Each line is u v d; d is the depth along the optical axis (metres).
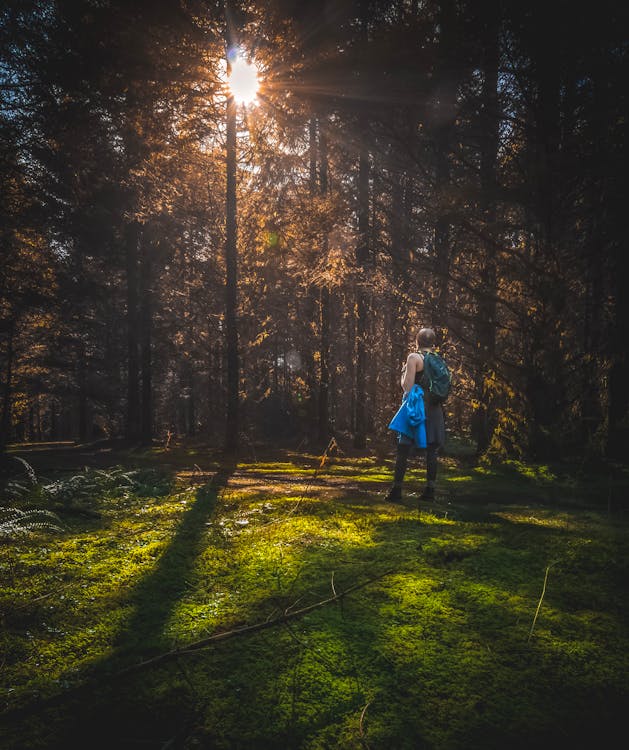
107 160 11.02
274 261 16.62
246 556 3.17
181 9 8.31
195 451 15.25
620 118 7.55
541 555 3.23
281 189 15.36
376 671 1.92
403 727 1.64
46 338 26.34
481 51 7.88
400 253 11.04
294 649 2.05
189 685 1.82
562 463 8.55
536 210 8.40
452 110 8.65
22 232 15.22
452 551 3.24
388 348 16.11
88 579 2.82
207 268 19.66
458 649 2.08
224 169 16.47
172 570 2.96
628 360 9.27
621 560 3.07
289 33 8.85
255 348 20.08
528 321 9.07
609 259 9.50
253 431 23.08
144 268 21.38
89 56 7.93
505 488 6.40
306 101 9.50
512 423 9.27
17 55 7.81
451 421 21.75
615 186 7.79
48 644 2.11
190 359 24.77
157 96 9.29
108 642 2.12
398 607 2.43
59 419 51.91
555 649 2.10
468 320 9.60
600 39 7.10
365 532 3.80
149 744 1.54
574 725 1.67
